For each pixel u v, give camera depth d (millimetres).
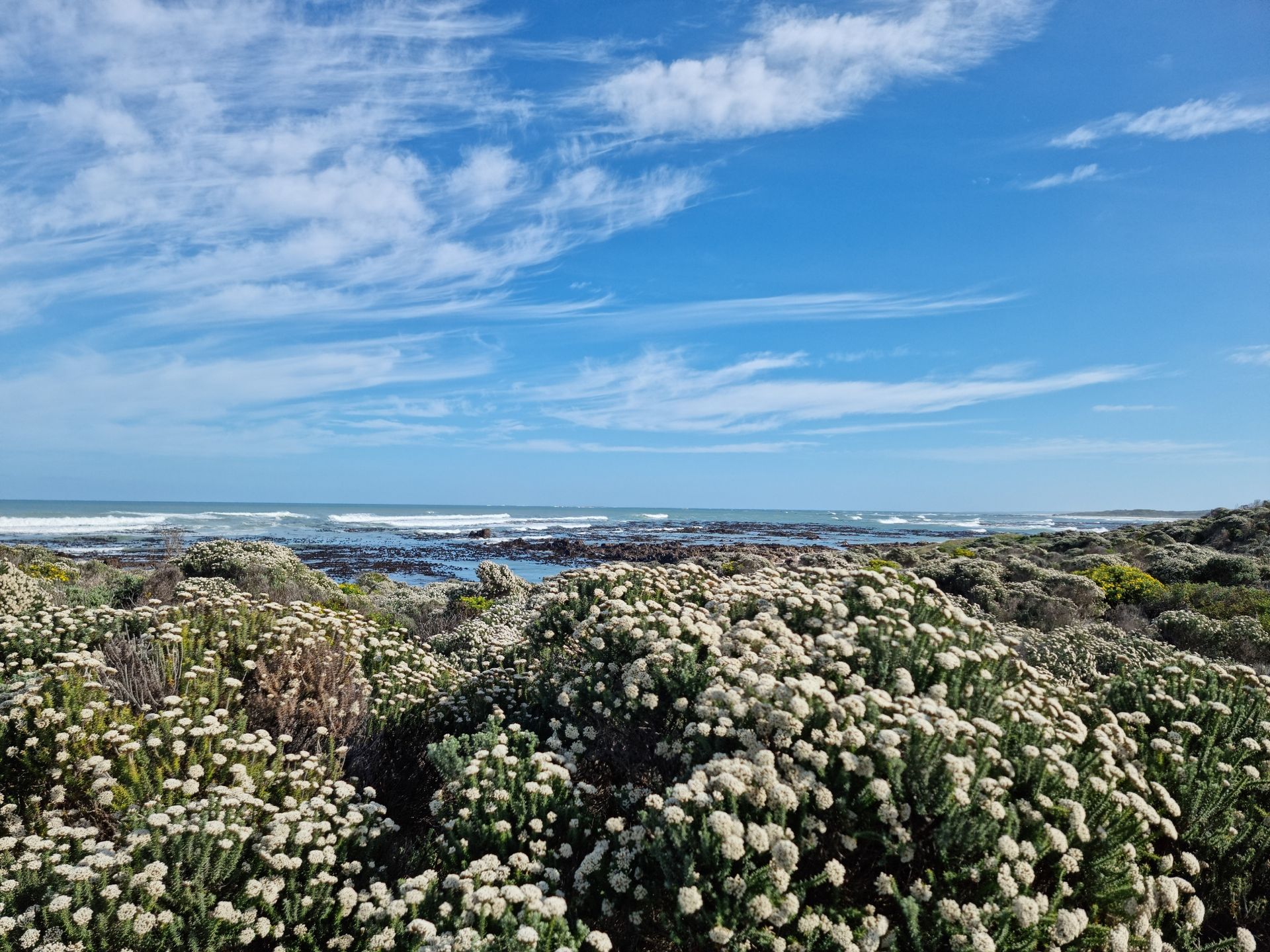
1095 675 8367
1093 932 3607
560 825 4684
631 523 119375
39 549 23609
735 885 3416
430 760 6113
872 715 4238
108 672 6105
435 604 18297
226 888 3992
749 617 6492
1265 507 33188
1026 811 3875
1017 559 22656
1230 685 5906
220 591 9875
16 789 4680
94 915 3463
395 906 3744
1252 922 4324
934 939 3467
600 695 5809
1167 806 4383
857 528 117000
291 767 5516
